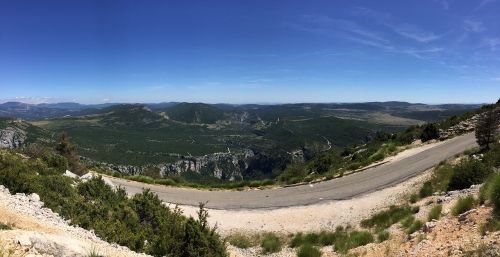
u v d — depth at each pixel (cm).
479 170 1755
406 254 995
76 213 1274
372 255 1190
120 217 1331
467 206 1123
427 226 1129
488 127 2623
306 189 2823
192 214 2308
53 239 736
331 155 4209
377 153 3659
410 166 2978
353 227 1859
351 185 2736
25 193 1335
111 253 898
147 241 1253
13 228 877
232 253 1599
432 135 4197
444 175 2175
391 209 1920
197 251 1182
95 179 1752
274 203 2491
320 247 1669
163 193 2923
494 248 742
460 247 826
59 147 3284
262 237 1891
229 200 2666
